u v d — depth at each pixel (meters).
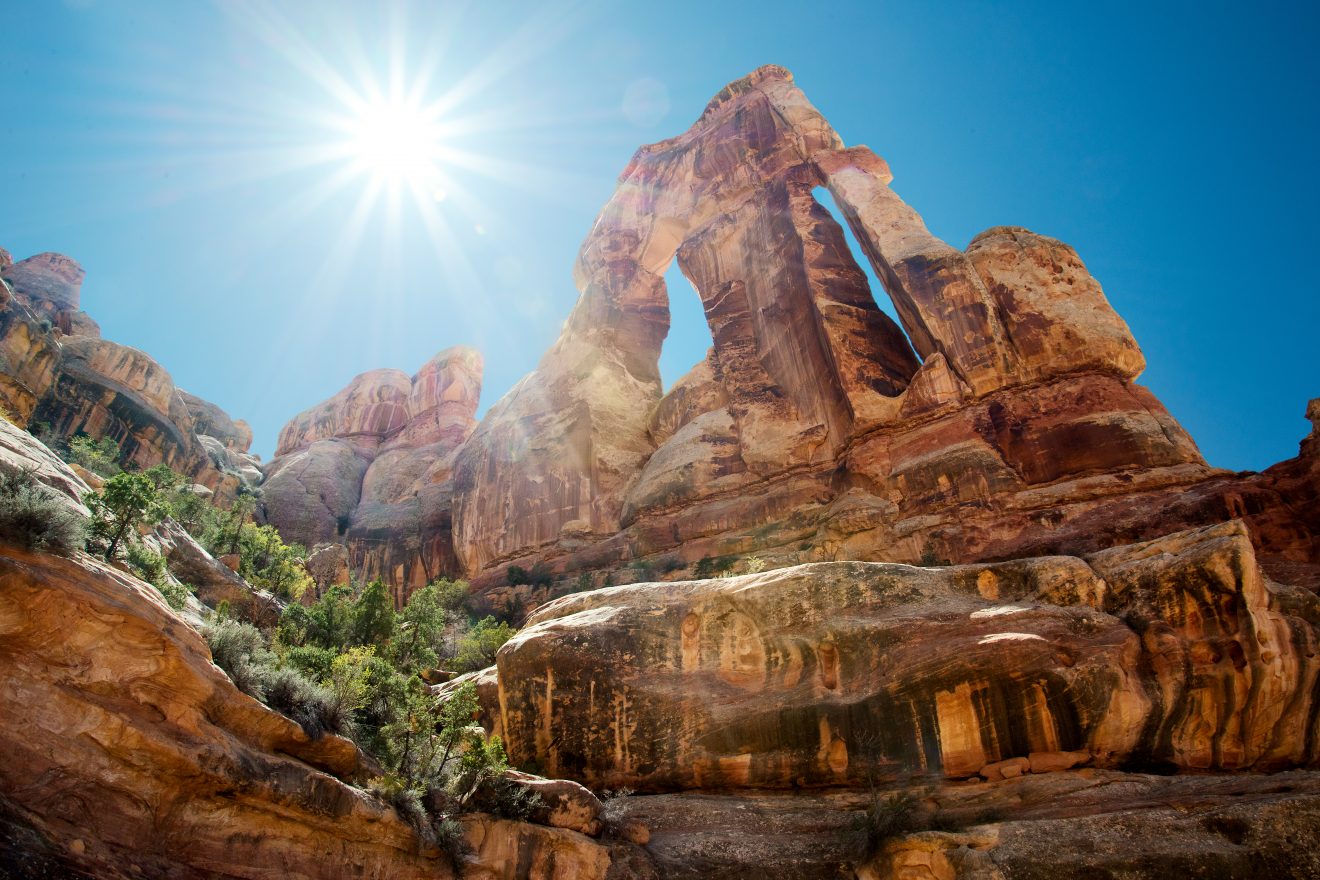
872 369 45.50
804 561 37.84
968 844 17.28
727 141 68.12
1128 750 19.20
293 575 41.44
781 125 65.69
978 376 41.00
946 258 44.12
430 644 38.28
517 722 23.56
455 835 17.83
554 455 58.56
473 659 34.25
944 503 37.16
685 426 54.16
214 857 14.11
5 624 12.76
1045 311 41.50
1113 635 20.14
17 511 13.84
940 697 20.41
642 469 56.16
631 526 50.19
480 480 61.50
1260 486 30.20
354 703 20.19
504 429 63.38
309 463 80.88
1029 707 19.75
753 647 22.97
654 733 22.44
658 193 72.31
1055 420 38.09
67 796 12.70
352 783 17.16
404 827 16.89
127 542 21.39
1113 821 16.56
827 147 62.16
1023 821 17.45
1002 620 21.00
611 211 74.31
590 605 26.12
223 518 49.44
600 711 22.95
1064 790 18.33
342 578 49.72
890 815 18.48
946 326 42.72
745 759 21.61
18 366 44.97
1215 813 15.89
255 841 14.69
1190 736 19.03
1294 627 19.53
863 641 21.72
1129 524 31.58
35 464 20.55
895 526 37.38
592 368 62.94
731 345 55.94
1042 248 43.97
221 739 14.58
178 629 14.80
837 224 56.28
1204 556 20.20
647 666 23.34
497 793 18.91
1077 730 19.38
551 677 23.56
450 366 95.44
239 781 14.41
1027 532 34.12
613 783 22.25
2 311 45.19
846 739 20.95
